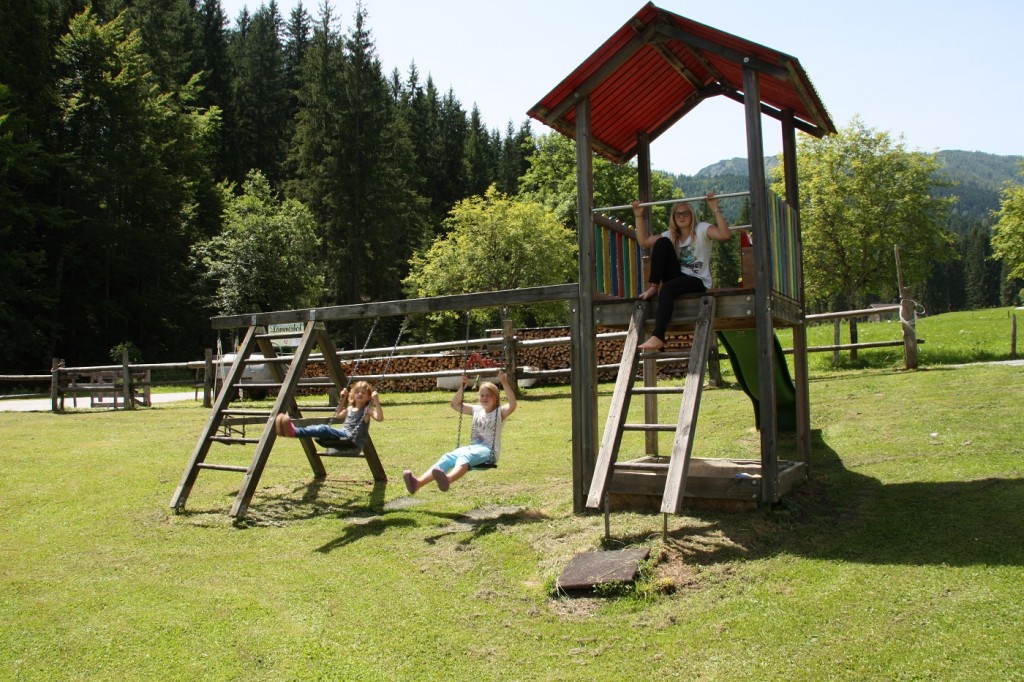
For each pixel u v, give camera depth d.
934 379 12.31
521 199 52.12
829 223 30.52
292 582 6.16
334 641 5.09
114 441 12.42
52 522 8.05
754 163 6.76
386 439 11.76
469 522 7.41
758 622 4.75
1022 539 5.51
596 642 4.79
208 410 17.41
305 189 51.56
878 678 4.02
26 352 34.72
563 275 40.97
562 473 9.04
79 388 18.33
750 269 6.97
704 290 7.00
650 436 8.88
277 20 77.12
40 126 36.44
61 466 10.42
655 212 47.22
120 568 6.69
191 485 8.58
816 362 16.89
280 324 9.42
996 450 7.96
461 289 39.06
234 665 4.84
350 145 51.97
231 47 66.81
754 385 9.08
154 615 5.61
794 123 8.48
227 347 42.66
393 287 54.97
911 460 8.09
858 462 8.34
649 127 9.04
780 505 6.71
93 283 39.41
